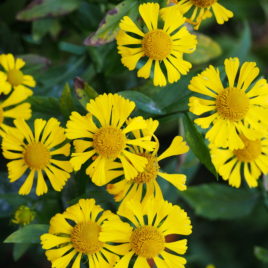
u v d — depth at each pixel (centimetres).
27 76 82
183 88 82
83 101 80
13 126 81
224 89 80
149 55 80
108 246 78
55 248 79
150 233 78
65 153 79
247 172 83
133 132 79
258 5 94
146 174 79
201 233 99
